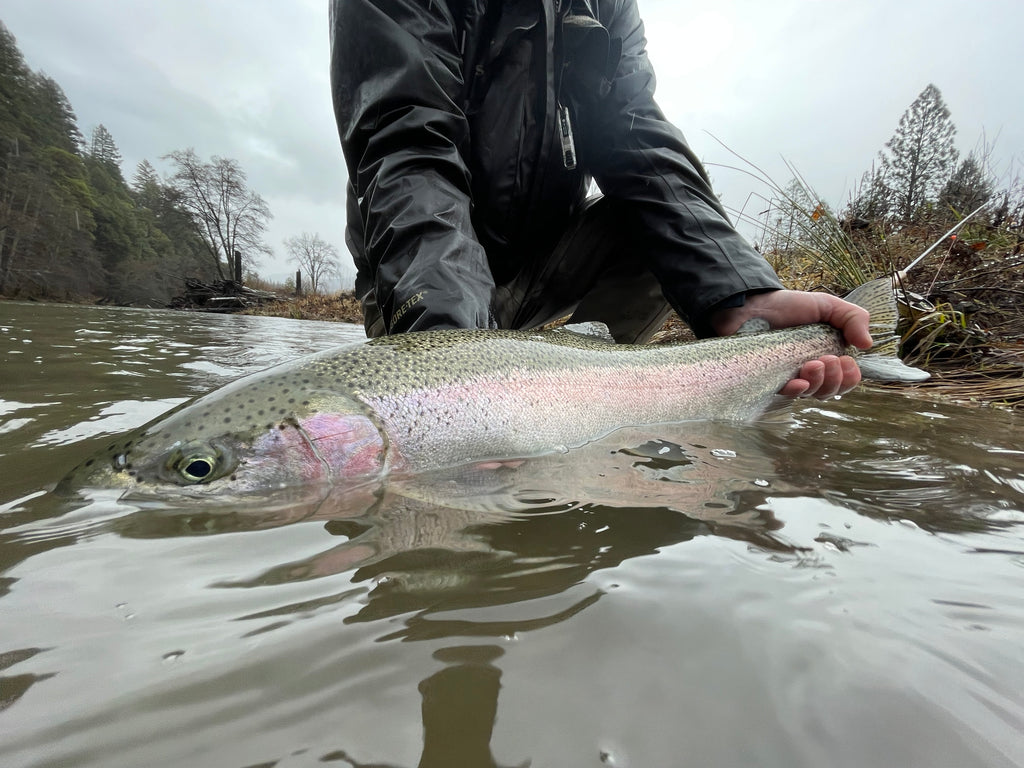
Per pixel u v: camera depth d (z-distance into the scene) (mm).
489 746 116
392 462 322
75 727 117
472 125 620
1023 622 170
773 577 191
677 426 458
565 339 454
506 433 364
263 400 310
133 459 280
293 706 125
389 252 453
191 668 136
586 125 677
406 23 529
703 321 563
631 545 215
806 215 1102
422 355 363
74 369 673
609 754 116
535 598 173
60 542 208
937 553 218
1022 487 310
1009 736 124
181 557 198
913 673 143
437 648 147
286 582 181
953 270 956
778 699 132
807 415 541
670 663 143
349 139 535
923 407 609
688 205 586
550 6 583
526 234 707
